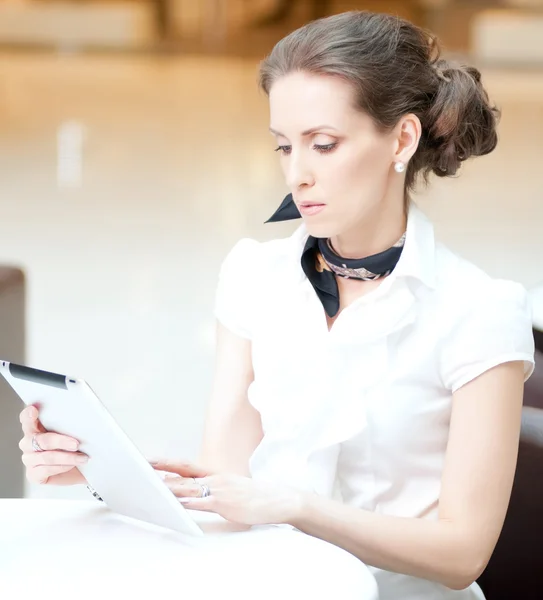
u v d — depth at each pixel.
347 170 1.86
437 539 1.82
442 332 1.90
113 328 5.65
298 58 1.85
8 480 3.09
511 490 2.01
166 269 6.93
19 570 1.58
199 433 4.33
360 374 1.95
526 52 18.20
